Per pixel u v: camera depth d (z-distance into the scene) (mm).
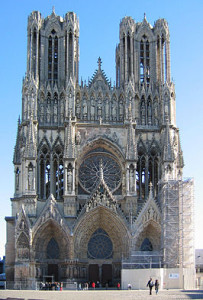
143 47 123938
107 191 109625
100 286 107750
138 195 116062
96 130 115875
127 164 112250
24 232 106750
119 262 109125
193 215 106375
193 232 105688
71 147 111875
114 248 111062
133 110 116188
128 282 99750
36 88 115625
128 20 123062
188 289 97438
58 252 110312
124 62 121312
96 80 119312
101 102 117875
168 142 113688
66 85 116188
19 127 118375
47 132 115500
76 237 108000
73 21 121688
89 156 116312
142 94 119750
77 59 122062
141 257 106312
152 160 116375
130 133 114062
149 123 118312
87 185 115188
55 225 108062
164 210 107125
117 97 118312
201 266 137875
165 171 111875
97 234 112125
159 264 104562
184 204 107062
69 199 110062
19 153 115688
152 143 116812
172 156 112750
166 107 116750
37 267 106750
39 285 104875
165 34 122375
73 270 106750
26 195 109438
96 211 109062
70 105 114938
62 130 115938
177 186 108062
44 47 121188
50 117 116438
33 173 110625
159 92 119625
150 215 108688
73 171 111125
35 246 107062
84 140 115188
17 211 112875
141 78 123812
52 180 113312
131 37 122375
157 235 109500
